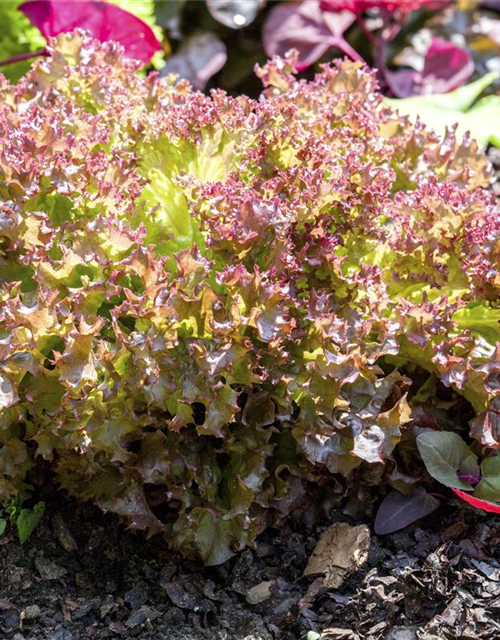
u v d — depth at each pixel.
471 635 0.73
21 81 0.86
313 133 0.80
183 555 0.79
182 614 0.76
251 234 0.74
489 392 0.77
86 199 0.77
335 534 0.79
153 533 0.77
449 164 0.86
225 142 0.79
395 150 0.86
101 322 0.73
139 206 0.79
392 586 0.76
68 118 0.81
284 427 0.79
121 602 0.77
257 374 0.76
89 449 0.75
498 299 0.79
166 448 0.77
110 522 0.81
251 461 0.77
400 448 0.81
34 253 0.75
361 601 0.75
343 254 0.80
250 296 0.74
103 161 0.78
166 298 0.74
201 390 0.74
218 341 0.74
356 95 0.86
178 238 0.79
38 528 0.80
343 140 0.82
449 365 0.78
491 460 0.79
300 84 0.86
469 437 0.83
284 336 0.75
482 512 0.79
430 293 0.81
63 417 0.74
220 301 0.74
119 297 0.78
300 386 0.76
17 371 0.74
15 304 0.73
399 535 0.79
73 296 0.74
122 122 0.81
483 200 0.82
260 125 0.79
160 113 0.82
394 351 0.76
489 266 0.78
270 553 0.79
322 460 0.76
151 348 0.73
